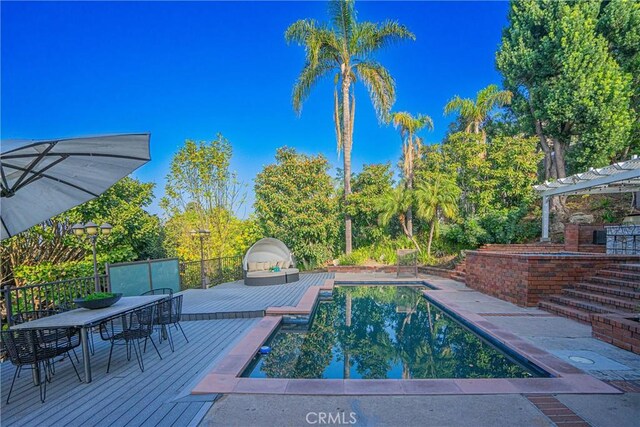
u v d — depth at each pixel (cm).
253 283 1137
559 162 1473
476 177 1564
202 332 595
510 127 1858
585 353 433
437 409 300
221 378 371
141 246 1314
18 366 360
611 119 1277
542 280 721
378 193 1566
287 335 632
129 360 458
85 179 386
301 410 303
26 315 479
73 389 368
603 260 713
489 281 888
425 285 1148
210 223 1388
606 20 1331
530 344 470
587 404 306
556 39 1333
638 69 1350
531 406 304
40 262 1020
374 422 281
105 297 461
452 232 1453
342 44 1524
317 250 1506
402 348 549
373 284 1206
